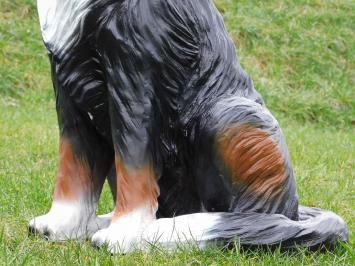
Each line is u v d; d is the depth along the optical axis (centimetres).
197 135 615
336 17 2419
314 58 2261
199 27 614
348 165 1320
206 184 623
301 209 674
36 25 2208
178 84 611
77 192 645
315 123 2031
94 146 648
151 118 605
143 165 603
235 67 635
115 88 600
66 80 616
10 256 586
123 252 587
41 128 1474
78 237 641
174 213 651
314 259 612
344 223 642
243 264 582
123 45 593
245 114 607
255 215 609
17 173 1068
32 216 746
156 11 597
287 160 627
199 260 582
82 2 593
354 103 2122
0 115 1641
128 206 602
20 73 2014
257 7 2408
